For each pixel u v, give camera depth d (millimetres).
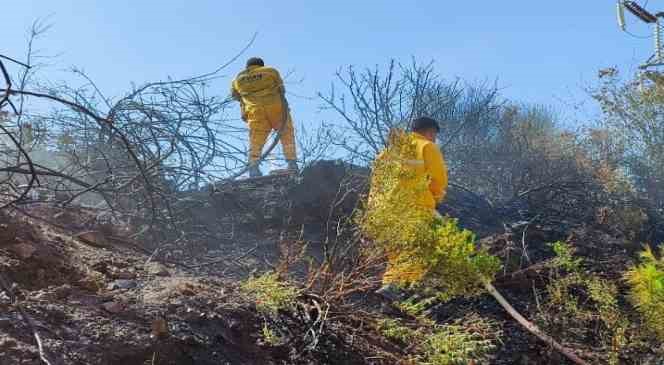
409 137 4930
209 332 3650
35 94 3311
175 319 3625
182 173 5809
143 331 3395
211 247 6090
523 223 7113
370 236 4590
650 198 8883
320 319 4160
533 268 5559
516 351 4910
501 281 5754
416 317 4582
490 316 5316
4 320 3027
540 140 9305
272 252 6234
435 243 4633
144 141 5383
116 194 5094
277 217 6785
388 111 7930
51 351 2955
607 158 9250
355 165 7441
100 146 5379
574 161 8828
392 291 4867
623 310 5277
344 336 4219
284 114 7621
